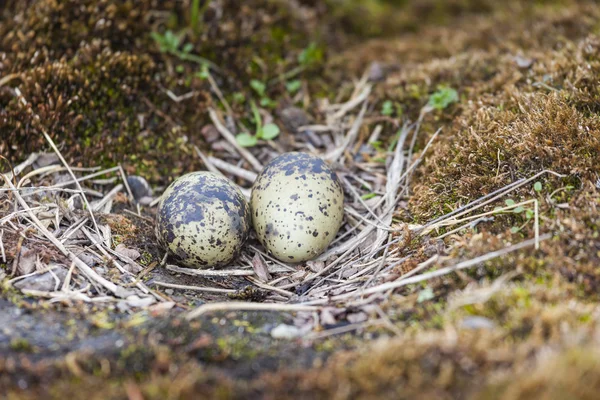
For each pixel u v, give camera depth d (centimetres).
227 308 212
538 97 281
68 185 289
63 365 179
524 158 254
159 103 328
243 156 328
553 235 224
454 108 318
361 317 211
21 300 213
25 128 290
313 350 192
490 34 397
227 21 364
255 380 177
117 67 318
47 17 318
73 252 244
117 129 314
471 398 164
